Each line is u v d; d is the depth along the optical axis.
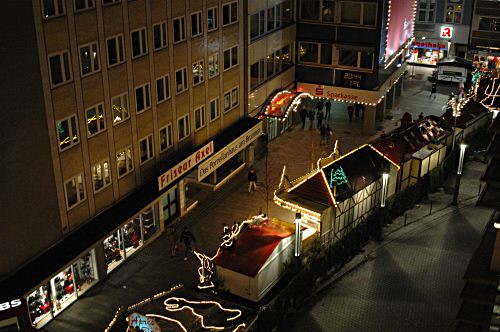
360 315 33.38
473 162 51.66
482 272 21.83
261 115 49.91
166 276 36.16
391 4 52.97
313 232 36.72
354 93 54.34
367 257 38.50
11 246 28.89
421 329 32.38
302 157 51.03
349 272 37.00
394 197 42.62
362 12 51.50
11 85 27.27
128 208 34.78
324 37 53.50
